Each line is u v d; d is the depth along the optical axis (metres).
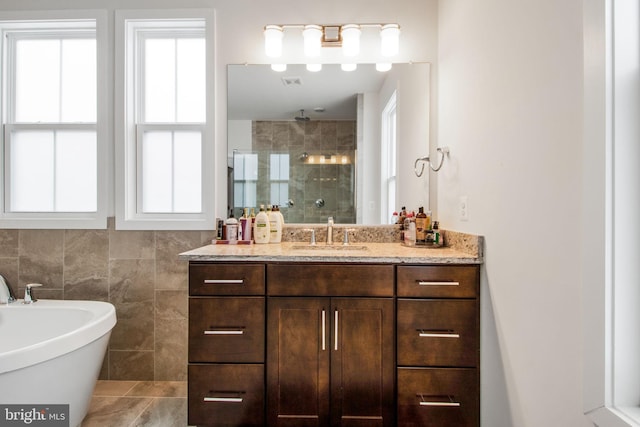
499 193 1.39
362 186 2.21
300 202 2.22
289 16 2.19
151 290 2.16
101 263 2.17
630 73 0.85
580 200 0.95
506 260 1.34
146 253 2.17
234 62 2.20
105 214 2.16
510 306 1.32
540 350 1.13
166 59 2.25
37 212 2.24
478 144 1.58
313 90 2.22
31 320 1.93
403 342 1.55
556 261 1.05
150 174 2.25
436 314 1.55
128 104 2.18
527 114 1.19
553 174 1.06
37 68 2.28
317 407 1.56
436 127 2.19
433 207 2.19
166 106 2.25
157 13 2.15
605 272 0.86
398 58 2.20
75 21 2.18
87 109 2.26
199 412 1.57
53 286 2.18
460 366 1.54
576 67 0.96
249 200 2.21
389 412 1.55
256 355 1.57
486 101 1.50
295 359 1.57
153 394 2.01
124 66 2.16
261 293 1.57
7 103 2.25
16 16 2.16
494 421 1.45
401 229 2.18
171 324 2.16
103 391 2.04
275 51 2.12
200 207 2.26
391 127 2.21
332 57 2.22
